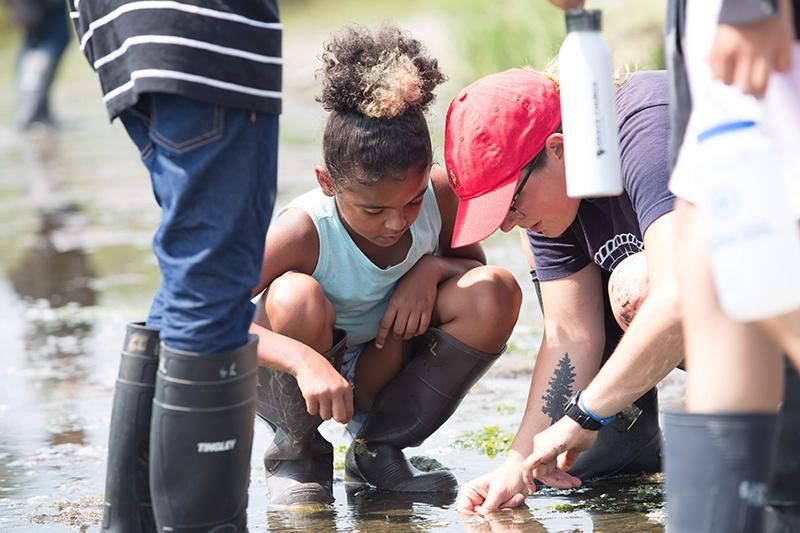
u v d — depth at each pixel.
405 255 7.10
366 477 7.22
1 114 35.56
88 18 5.52
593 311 6.98
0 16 56.72
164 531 5.41
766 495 4.57
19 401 9.51
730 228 4.30
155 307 5.71
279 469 7.07
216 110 5.20
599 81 5.28
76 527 6.49
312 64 31.03
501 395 9.03
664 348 5.89
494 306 6.89
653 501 6.63
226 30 5.20
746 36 4.32
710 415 4.51
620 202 6.61
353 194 6.63
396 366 7.26
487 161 6.47
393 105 6.50
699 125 4.64
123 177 23.48
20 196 21.67
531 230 6.75
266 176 5.37
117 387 5.69
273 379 6.75
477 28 23.31
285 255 6.91
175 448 5.29
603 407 6.16
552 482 6.49
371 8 41.00
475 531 6.17
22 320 12.64
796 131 4.62
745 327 4.53
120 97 5.35
